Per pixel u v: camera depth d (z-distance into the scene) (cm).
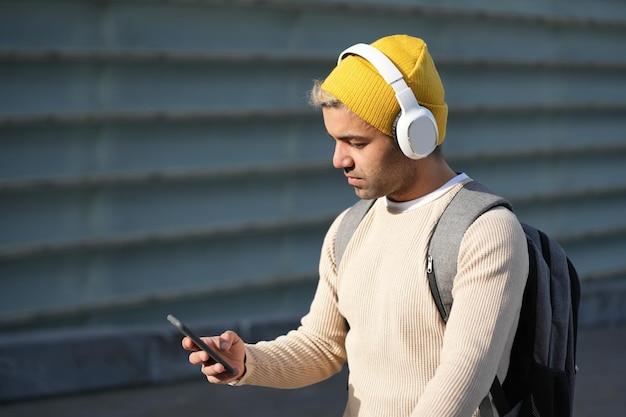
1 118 677
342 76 260
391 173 263
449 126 880
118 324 743
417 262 259
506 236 251
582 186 976
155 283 752
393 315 262
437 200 265
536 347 265
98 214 724
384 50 262
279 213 804
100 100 714
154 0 722
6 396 659
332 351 296
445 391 236
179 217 757
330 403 685
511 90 916
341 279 281
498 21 895
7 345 657
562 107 950
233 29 761
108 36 709
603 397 712
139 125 731
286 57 787
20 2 673
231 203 780
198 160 759
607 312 923
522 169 933
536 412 263
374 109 255
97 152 718
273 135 795
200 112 754
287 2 777
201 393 692
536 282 264
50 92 694
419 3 842
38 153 696
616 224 1006
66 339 674
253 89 779
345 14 812
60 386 673
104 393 685
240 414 655
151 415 647
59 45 691
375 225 278
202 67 752
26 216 697
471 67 885
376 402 268
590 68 971
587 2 955
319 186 823
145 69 729
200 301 775
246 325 742
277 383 289
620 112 1002
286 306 820
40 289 708
